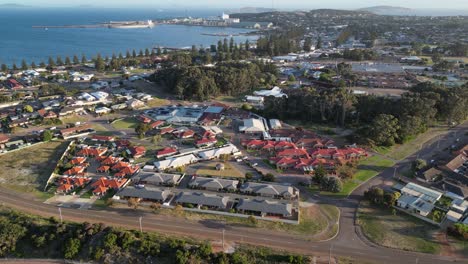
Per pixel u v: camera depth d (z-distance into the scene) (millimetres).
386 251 81750
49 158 130875
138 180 112812
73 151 135000
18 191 107562
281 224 91500
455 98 160500
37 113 173875
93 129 159750
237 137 152750
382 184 112312
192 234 87125
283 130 156750
